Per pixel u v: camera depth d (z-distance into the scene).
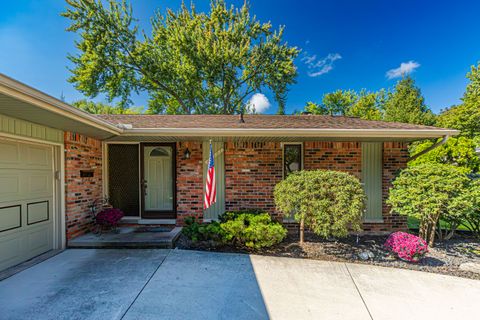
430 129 5.55
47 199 4.71
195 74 16.19
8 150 3.90
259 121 7.05
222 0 15.45
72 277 3.63
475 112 11.05
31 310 2.78
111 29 14.84
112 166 6.57
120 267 4.02
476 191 4.51
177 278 3.66
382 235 6.10
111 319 2.65
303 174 4.95
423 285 3.55
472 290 3.40
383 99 26.06
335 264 4.31
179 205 6.32
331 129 5.38
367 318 2.75
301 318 2.74
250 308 2.93
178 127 5.71
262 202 6.37
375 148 6.40
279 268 4.10
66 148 5.02
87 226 5.66
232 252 4.81
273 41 16.41
